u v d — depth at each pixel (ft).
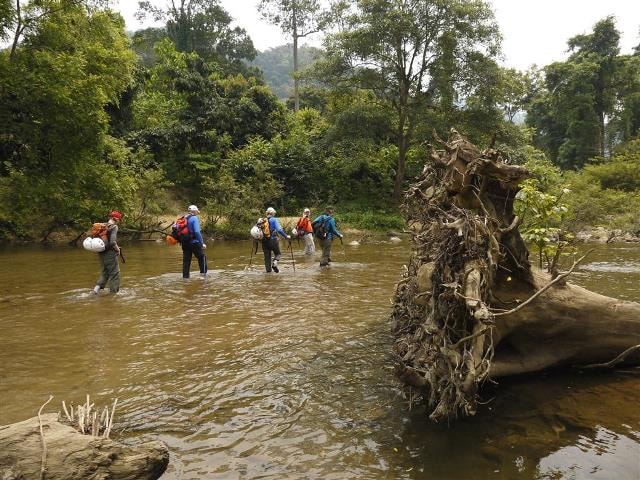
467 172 15.15
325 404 14.14
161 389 15.35
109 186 64.69
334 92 97.30
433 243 15.20
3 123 59.21
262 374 16.55
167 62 111.65
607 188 94.27
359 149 93.09
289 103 159.33
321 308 26.32
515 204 22.90
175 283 34.83
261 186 79.10
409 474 10.52
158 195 77.87
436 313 13.05
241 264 45.85
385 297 29.25
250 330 22.02
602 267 39.58
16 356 18.61
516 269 16.03
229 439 12.14
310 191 96.73
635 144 120.57
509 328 16.05
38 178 61.57
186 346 19.72
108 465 9.81
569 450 11.43
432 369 12.63
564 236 22.97
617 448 11.50
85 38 67.41
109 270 30.89
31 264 44.78
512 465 10.83
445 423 12.86
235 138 101.24
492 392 15.07
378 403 14.16
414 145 99.76
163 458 10.47
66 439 10.11
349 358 18.07
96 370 17.07
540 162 90.22
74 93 60.70
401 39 87.45
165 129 93.25
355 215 88.74
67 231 68.28
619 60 151.84
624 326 16.71
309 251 53.01
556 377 16.43
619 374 16.75
